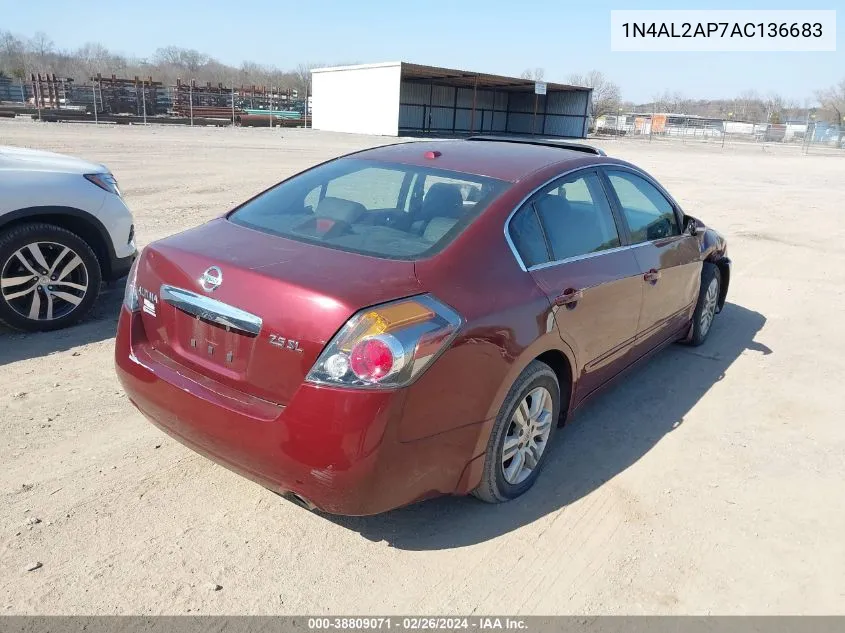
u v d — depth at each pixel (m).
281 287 2.60
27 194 4.84
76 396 4.12
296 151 23.08
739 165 28.72
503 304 2.91
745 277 8.27
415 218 3.15
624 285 3.87
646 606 2.69
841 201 16.72
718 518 3.29
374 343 2.44
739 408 4.54
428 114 49.47
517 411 3.16
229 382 2.74
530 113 55.12
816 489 3.59
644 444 3.99
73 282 5.20
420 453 2.63
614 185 4.12
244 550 2.86
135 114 44.53
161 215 9.77
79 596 2.54
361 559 2.86
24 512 2.99
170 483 3.30
